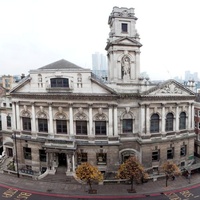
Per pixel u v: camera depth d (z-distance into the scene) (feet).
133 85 135.95
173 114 141.79
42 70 134.72
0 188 118.42
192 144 150.20
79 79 131.64
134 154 139.13
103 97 127.95
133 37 139.33
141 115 132.67
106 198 108.58
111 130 130.93
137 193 113.09
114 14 136.67
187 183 125.49
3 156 160.45
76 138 134.82
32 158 143.13
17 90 141.08
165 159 140.87
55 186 119.96
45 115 138.41
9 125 162.71
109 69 145.79
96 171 110.83
